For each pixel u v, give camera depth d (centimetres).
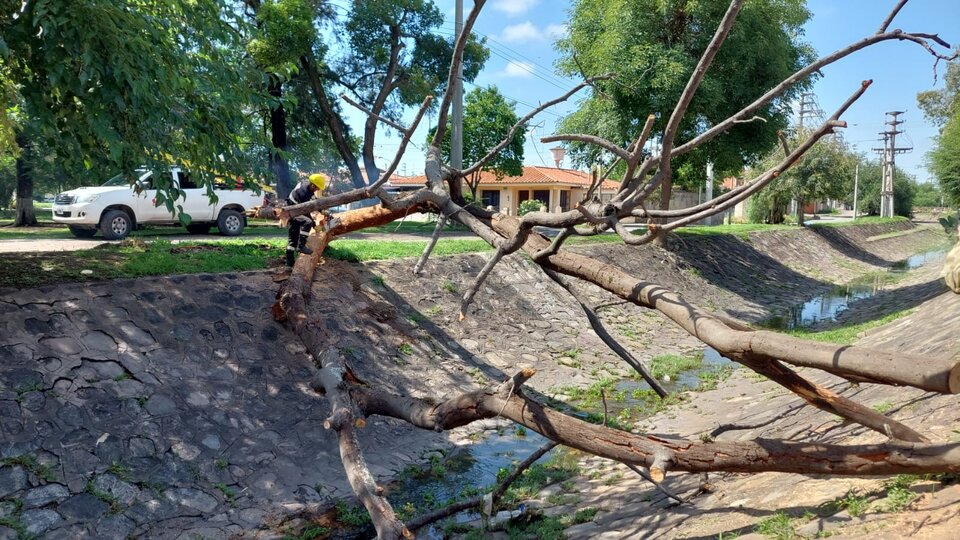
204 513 683
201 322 911
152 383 789
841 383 916
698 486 650
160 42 789
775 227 3612
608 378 1275
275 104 959
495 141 3603
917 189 8088
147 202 1700
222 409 816
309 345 852
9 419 664
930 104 4094
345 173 3072
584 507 698
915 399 649
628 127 2158
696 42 2044
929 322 1173
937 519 409
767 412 895
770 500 544
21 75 784
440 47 2509
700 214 505
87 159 790
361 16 2353
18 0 720
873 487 492
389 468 836
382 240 1680
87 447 685
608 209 511
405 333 1157
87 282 868
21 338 744
